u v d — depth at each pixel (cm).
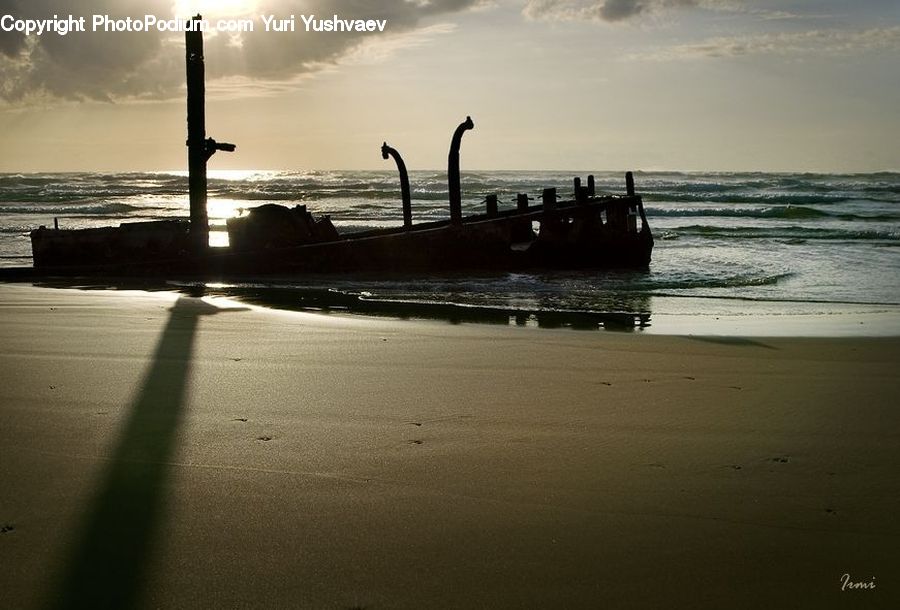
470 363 622
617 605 270
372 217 2808
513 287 1186
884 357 660
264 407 489
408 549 305
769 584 285
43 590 273
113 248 1275
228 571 287
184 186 5750
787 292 1147
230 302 952
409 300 1052
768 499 358
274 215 1286
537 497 356
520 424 464
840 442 438
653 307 1005
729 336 760
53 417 462
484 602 270
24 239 2009
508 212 1541
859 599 276
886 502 355
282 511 337
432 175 8488
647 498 357
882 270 1390
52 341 682
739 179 6838
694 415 486
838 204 3688
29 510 333
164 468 383
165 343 680
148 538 311
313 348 670
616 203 1437
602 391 542
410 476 379
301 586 278
